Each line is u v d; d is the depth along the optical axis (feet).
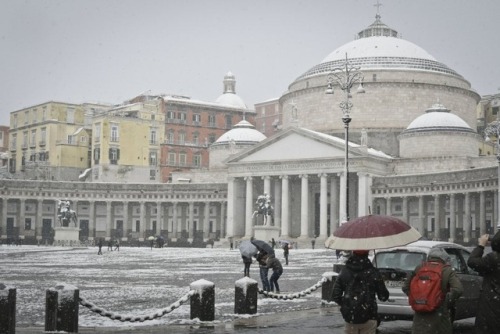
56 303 66.33
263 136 477.77
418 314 48.11
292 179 407.23
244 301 82.89
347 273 50.08
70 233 392.27
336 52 460.14
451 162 376.48
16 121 565.12
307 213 388.78
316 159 383.86
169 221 468.34
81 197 449.06
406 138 399.85
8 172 526.98
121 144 497.05
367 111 429.79
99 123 492.95
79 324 75.36
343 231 52.70
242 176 409.69
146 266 195.21
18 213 450.71
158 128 517.96
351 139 427.74
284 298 91.40
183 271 171.22
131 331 69.21
